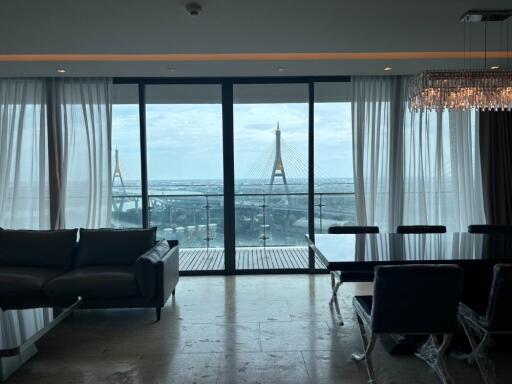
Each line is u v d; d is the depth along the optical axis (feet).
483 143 16.06
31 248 12.55
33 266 12.42
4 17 9.42
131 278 11.18
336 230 12.67
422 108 10.84
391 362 8.77
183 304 12.77
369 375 7.84
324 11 9.30
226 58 13.23
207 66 13.84
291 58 13.30
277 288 14.44
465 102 10.28
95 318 11.60
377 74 15.49
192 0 8.64
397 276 6.92
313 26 10.28
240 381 8.01
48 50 12.00
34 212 16.10
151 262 11.06
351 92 15.98
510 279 6.92
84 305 11.08
